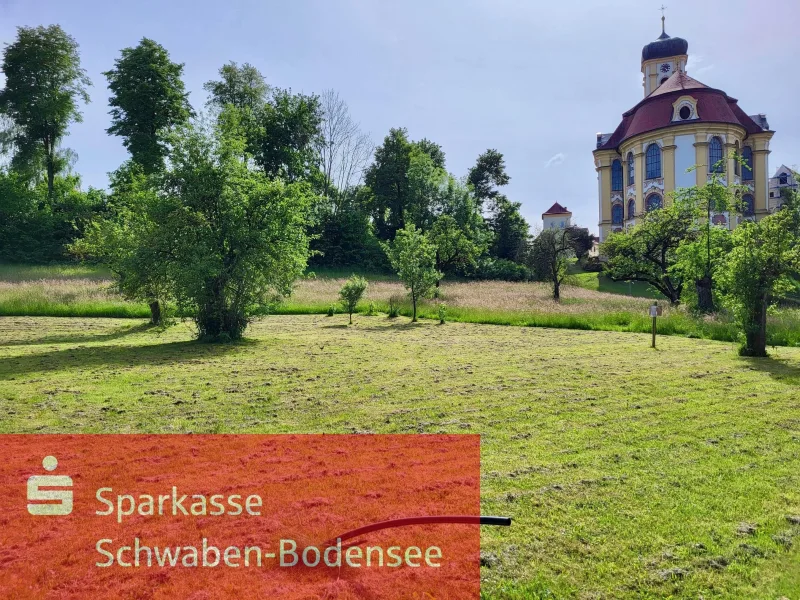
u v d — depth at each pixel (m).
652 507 4.14
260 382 9.09
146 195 15.49
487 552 3.48
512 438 5.95
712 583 3.13
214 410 7.21
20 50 43.72
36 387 8.70
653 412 7.05
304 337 16.55
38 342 15.38
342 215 51.00
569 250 38.69
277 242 15.77
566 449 5.55
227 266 15.45
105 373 10.02
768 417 6.79
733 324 16.33
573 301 29.30
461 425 6.45
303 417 6.85
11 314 23.03
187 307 15.23
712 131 51.38
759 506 4.15
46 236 41.59
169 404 7.54
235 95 51.41
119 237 18.08
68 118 46.06
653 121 54.09
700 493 4.40
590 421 6.62
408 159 58.81
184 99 43.97
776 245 12.13
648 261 31.52
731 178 51.84
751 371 10.17
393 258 24.33
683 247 23.03
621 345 14.53
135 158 40.06
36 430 6.29
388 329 19.45
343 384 8.91
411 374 9.84
